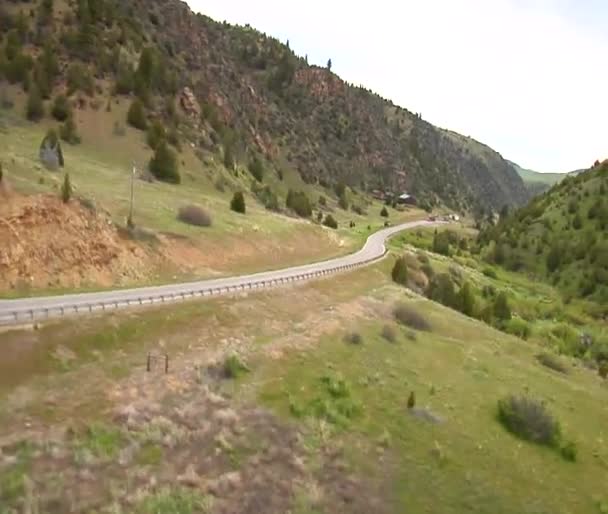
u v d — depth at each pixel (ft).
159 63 442.91
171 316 135.54
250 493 85.40
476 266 441.68
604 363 250.98
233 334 138.21
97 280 152.46
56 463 79.51
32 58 389.39
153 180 310.04
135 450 86.69
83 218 161.17
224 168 410.52
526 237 521.65
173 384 107.65
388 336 167.94
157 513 75.82
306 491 89.45
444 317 214.69
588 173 593.42
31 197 149.69
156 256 181.16
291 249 265.34
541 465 122.01
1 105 348.59
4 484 73.31
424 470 106.63
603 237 473.67
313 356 137.49
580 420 156.04
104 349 113.29
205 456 90.84
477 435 125.49
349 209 583.99
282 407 111.34
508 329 266.36
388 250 322.14
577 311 382.63
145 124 385.50
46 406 91.04
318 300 186.19
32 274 137.69
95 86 396.16
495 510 101.65
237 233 242.58
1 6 414.41
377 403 125.90
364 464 102.06
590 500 114.32
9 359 99.14
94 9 445.78
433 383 147.13
